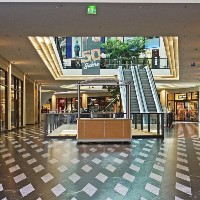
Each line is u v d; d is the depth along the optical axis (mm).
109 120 11539
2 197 4609
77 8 7867
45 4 7547
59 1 7395
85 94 37906
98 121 11516
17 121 19797
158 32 10359
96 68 22781
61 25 9406
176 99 32812
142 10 8031
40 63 17031
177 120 32312
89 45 22656
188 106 31281
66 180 5668
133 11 8109
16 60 16078
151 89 19516
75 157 8188
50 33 10398
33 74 21828
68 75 24906
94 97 37688
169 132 16250
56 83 27703
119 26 9555
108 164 7207
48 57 17000
